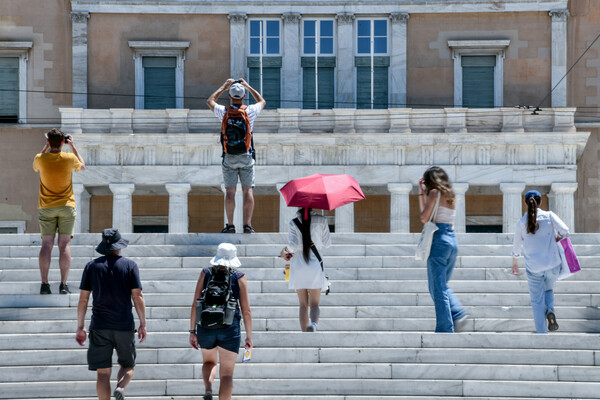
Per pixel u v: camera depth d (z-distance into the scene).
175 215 60.56
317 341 23.12
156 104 65.44
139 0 65.44
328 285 24.25
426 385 21.56
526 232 24.44
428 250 22.97
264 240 30.78
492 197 65.19
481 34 65.19
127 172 60.72
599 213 64.75
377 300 26.67
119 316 20.08
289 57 65.25
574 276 28.00
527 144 60.16
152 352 22.83
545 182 60.03
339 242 31.34
